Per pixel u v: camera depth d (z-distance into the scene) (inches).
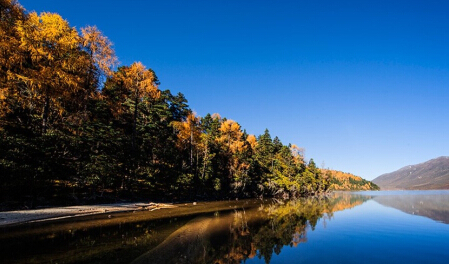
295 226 732.0
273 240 547.2
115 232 496.7
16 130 775.1
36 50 767.7
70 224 546.6
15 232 455.2
